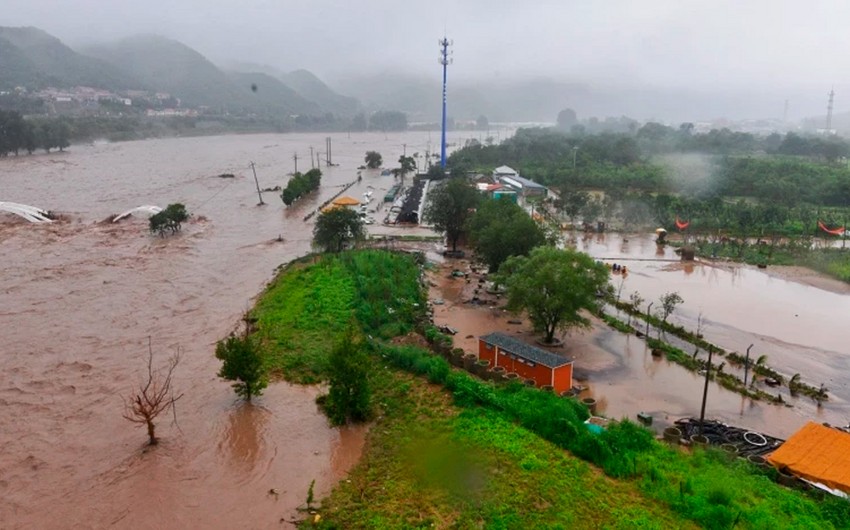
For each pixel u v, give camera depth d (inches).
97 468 1115.3
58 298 2108.8
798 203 4264.3
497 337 1660.9
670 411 1450.5
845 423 1419.8
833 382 1669.5
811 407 1509.6
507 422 1263.5
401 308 1988.2
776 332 2050.9
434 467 1095.6
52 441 1202.0
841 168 5255.9
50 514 985.5
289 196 3956.7
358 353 1312.7
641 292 2481.5
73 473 1098.7
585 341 1878.7
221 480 1082.1
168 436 1227.2
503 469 1085.8
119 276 2399.1
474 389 1373.0
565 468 1096.8
